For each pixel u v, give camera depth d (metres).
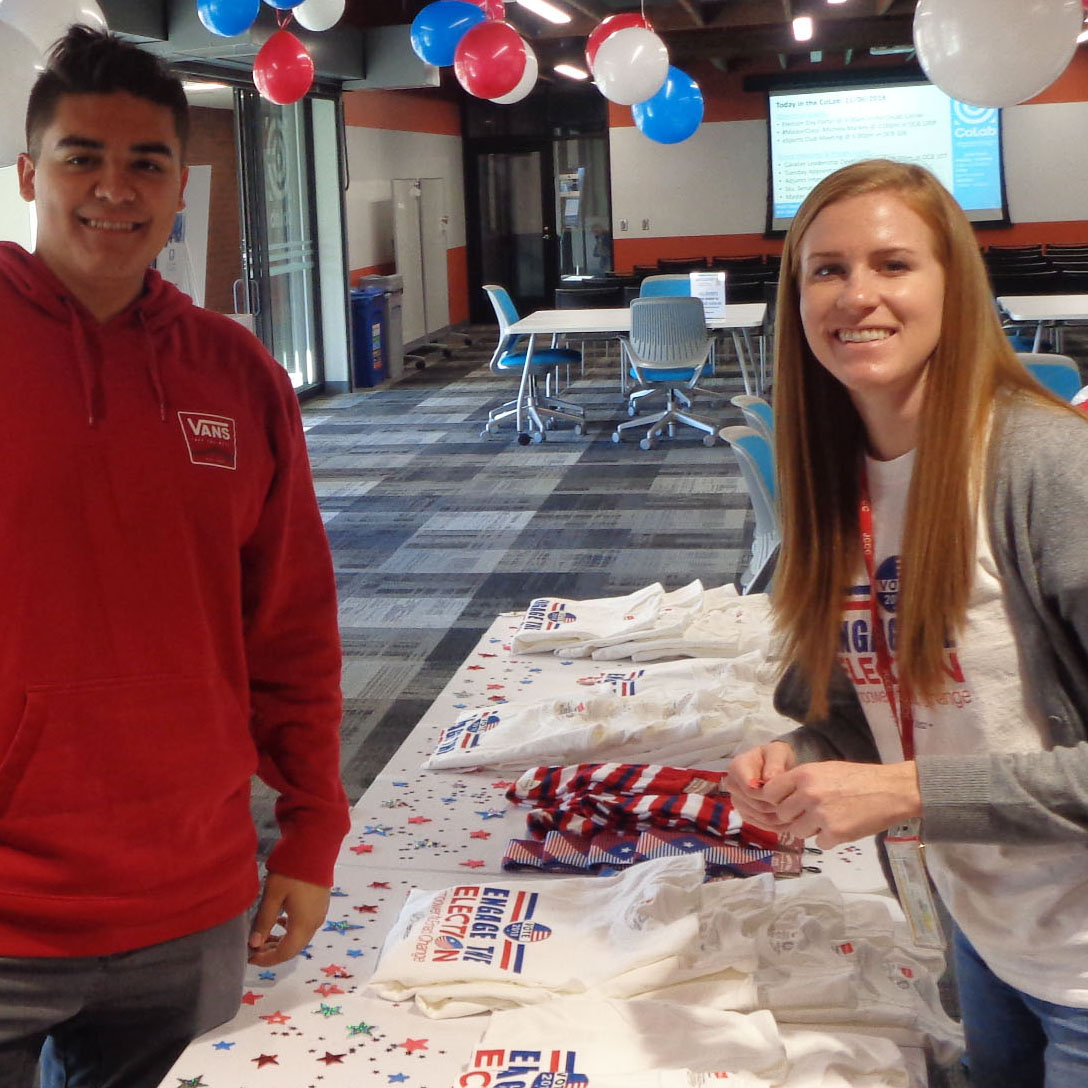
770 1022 1.60
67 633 1.41
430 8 6.03
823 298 1.29
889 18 13.41
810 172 15.75
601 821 2.21
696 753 2.44
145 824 1.46
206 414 1.51
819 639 1.45
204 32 7.84
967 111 15.22
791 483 1.45
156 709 1.46
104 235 1.42
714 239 16.16
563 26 12.13
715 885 1.93
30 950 1.43
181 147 1.49
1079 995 1.29
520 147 17.47
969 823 1.19
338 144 11.11
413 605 5.49
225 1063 1.62
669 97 6.68
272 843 3.28
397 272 14.05
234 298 10.38
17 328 1.43
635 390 10.51
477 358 13.98
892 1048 1.59
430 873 2.14
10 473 1.39
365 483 7.93
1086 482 1.18
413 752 2.62
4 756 1.42
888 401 1.35
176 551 1.47
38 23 2.79
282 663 1.73
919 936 1.45
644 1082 1.51
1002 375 1.27
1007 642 1.26
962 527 1.24
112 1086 1.59
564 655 3.10
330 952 1.90
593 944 1.81
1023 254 11.93
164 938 1.50
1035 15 3.48
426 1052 1.65
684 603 3.25
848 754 1.54
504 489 7.64
